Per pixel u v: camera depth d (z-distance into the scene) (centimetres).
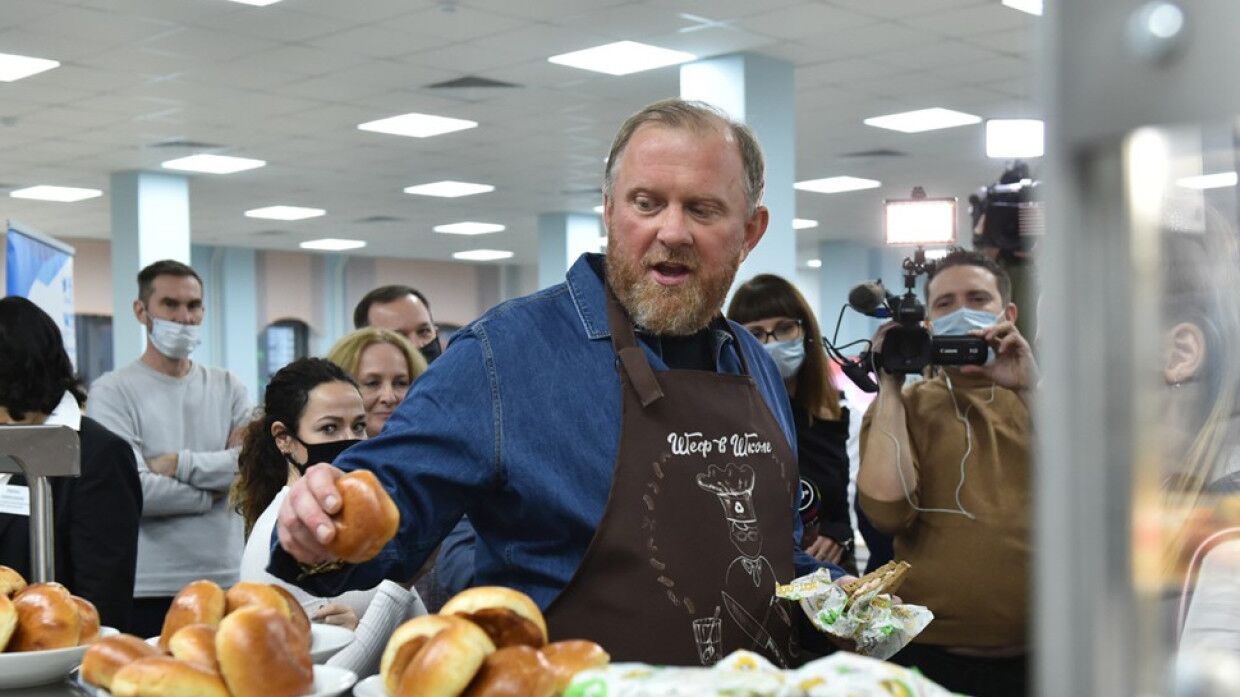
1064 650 40
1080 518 39
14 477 218
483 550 159
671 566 147
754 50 724
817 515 338
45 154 1020
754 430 158
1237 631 81
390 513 115
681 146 153
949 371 271
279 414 255
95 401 423
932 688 82
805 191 1270
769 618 151
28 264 477
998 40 700
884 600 148
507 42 693
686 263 154
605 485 150
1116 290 38
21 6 612
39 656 126
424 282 2058
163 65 733
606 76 776
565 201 1340
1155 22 35
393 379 318
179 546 400
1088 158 38
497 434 150
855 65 758
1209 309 83
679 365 166
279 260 1886
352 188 1230
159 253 1120
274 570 128
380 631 134
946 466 258
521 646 98
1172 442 83
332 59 724
